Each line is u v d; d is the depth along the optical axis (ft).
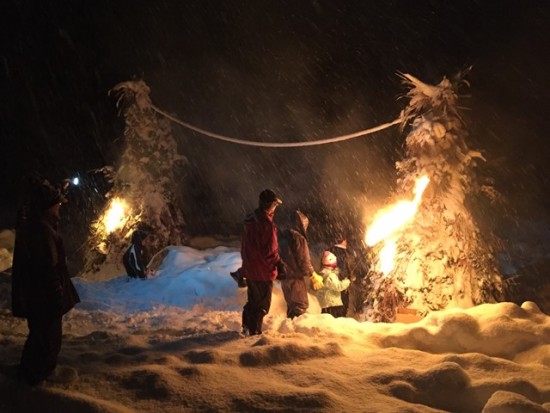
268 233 21.17
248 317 21.12
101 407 13.14
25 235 14.03
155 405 13.88
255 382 15.16
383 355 17.72
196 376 15.17
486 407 13.33
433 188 24.77
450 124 24.98
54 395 13.53
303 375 15.76
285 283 25.00
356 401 14.37
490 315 19.27
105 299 31.60
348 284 27.07
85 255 40.96
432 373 15.34
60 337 14.52
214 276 32.68
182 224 41.81
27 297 14.01
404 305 24.11
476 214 25.98
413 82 25.55
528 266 41.83
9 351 17.25
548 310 33.01
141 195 39.63
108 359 16.72
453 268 24.16
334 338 19.40
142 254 35.94
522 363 17.78
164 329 22.62
